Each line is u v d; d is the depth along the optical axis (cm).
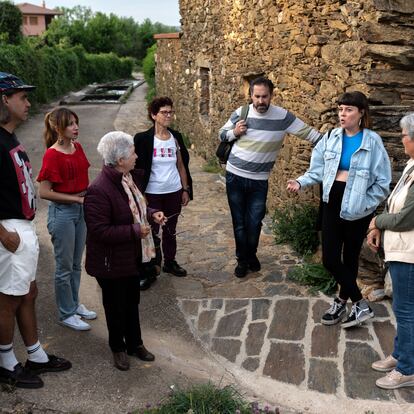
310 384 335
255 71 709
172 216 462
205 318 422
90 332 395
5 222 300
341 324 394
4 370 323
